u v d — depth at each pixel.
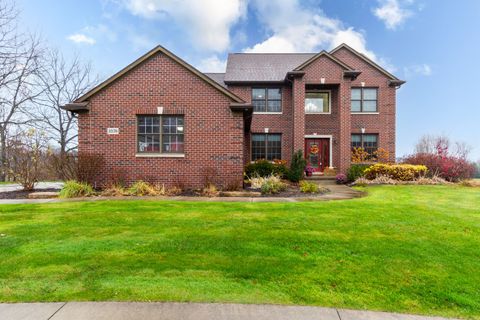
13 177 14.02
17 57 19.64
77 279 3.46
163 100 11.60
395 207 7.74
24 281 3.40
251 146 18.42
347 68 16.81
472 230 5.55
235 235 5.18
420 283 3.39
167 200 9.00
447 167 14.98
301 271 3.69
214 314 2.75
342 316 2.74
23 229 5.55
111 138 11.50
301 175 14.83
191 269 3.74
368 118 18.55
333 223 6.05
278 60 20.38
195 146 11.58
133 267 3.80
